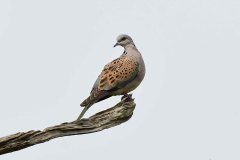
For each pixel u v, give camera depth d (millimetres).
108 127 12297
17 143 11242
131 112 12562
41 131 11461
